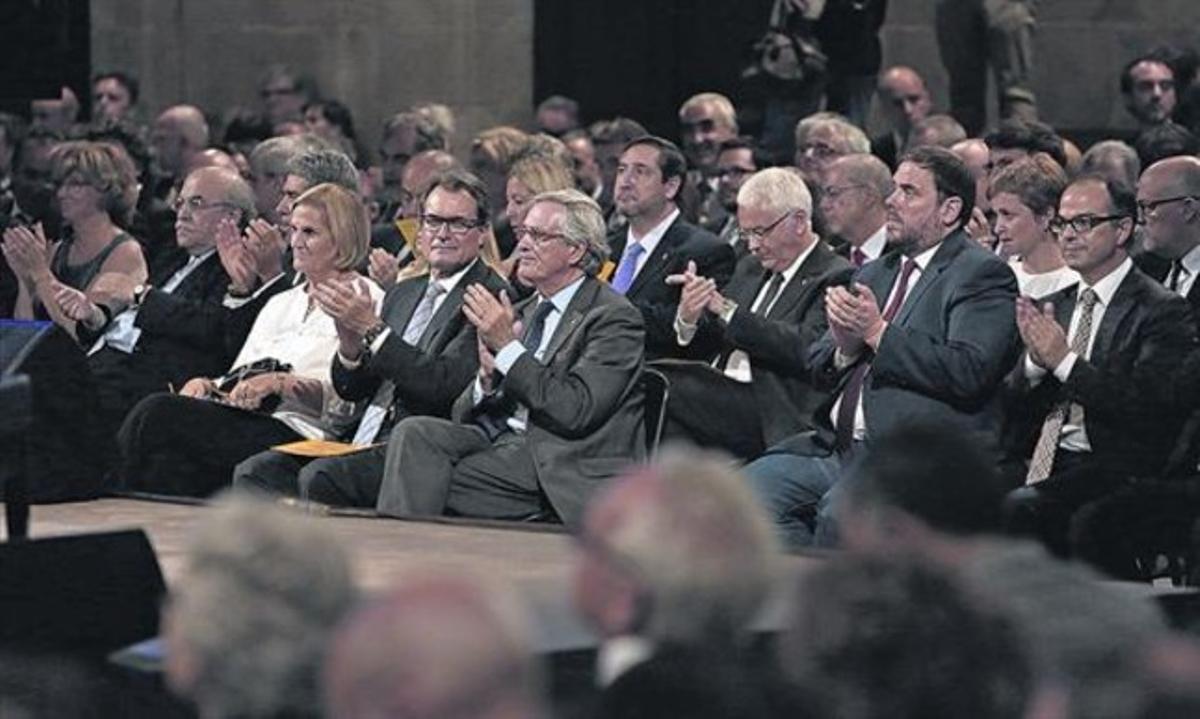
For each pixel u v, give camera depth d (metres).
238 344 21.55
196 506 17.72
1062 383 17.47
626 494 7.32
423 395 19.12
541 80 38.72
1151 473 17.48
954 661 6.93
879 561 7.12
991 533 8.60
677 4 38.84
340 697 6.20
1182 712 7.61
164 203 27.02
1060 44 37.81
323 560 7.58
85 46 26.75
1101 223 17.91
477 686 6.15
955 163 18.34
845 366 18.59
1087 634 7.92
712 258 22.17
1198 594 11.73
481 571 14.72
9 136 30.75
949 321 18.20
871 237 21.56
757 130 34.94
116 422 21.77
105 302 22.55
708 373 19.14
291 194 22.94
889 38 36.84
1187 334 17.78
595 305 18.81
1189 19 38.06
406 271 21.52
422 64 35.69
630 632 7.26
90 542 11.62
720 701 6.88
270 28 35.91
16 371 17.16
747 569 7.21
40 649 11.48
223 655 7.45
